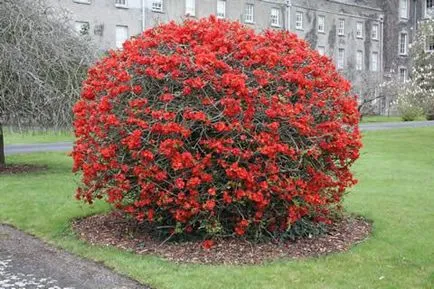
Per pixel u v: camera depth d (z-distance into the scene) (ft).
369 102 135.95
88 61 38.19
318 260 18.11
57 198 28.32
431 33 81.61
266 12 128.67
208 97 18.43
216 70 18.76
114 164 19.03
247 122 18.15
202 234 19.85
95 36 97.81
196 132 18.56
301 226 20.56
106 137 19.45
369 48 160.76
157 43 19.95
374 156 49.93
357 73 140.56
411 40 169.48
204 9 115.55
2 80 35.14
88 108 20.66
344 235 21.17
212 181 18.39
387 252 19.12
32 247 20.65
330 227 21.93
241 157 18.07
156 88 19.08
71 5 94.12
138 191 19.24
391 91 136.98
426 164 44.37
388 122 113.09
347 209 25.81
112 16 100.22
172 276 16.71
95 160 19.76
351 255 18.70
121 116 19.06
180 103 18.63
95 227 22.40
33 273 17.60
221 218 19.56
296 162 18.85
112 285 16.46
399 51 169.37
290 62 19.42
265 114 18.51
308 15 140.05
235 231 19.44
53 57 36.45
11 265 18.44
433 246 19.95
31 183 33.19
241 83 17.87
